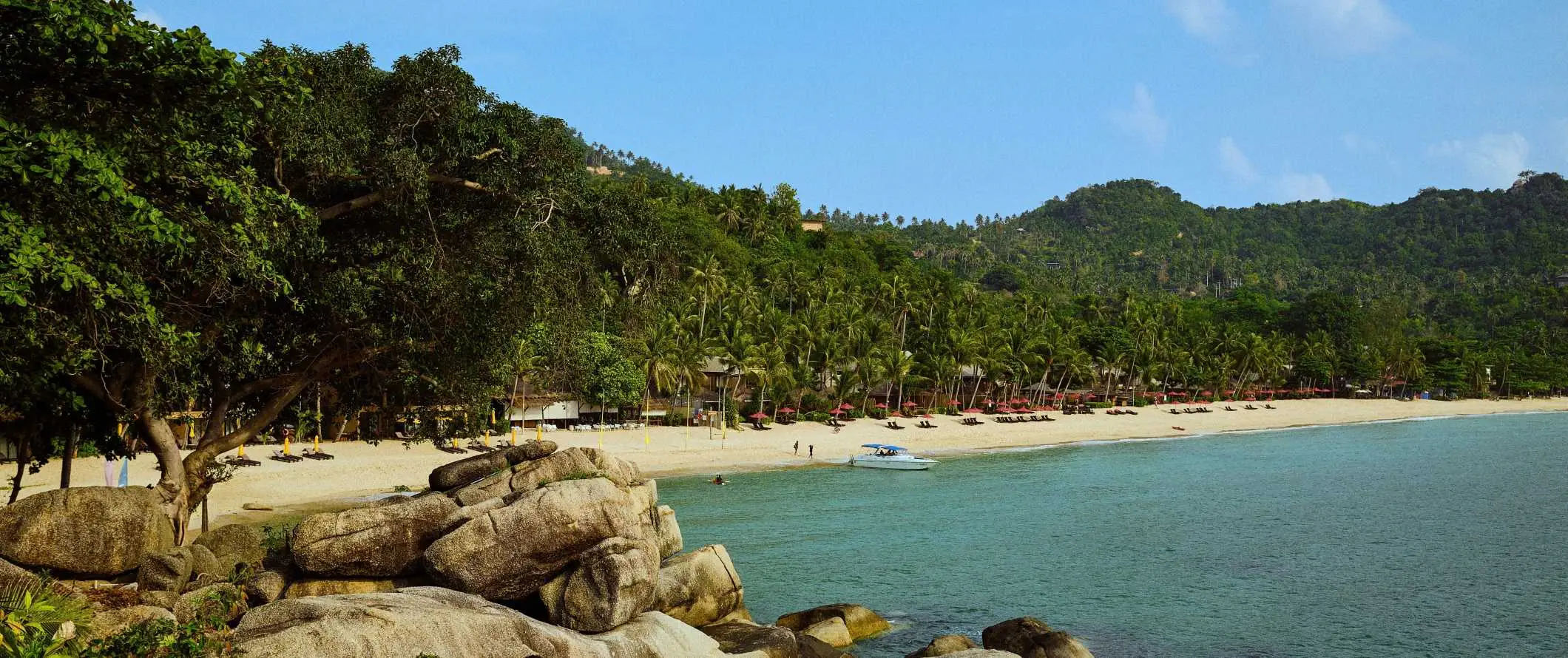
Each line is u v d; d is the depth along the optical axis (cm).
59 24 1593
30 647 1209
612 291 3312
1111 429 12369
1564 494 7069
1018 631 2914
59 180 1545
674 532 2952
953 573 4291
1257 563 4581
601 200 3206
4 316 1756
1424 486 7494
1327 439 11838
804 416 11075
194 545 2347
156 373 2302
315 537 2097
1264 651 3241
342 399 3198
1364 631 3481
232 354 2653
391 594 1847
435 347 2936
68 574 2036
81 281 1725
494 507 2153
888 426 11212
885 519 5709
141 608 1695
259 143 2522
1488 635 3450
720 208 16900
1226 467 8719
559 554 2088
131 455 2847
